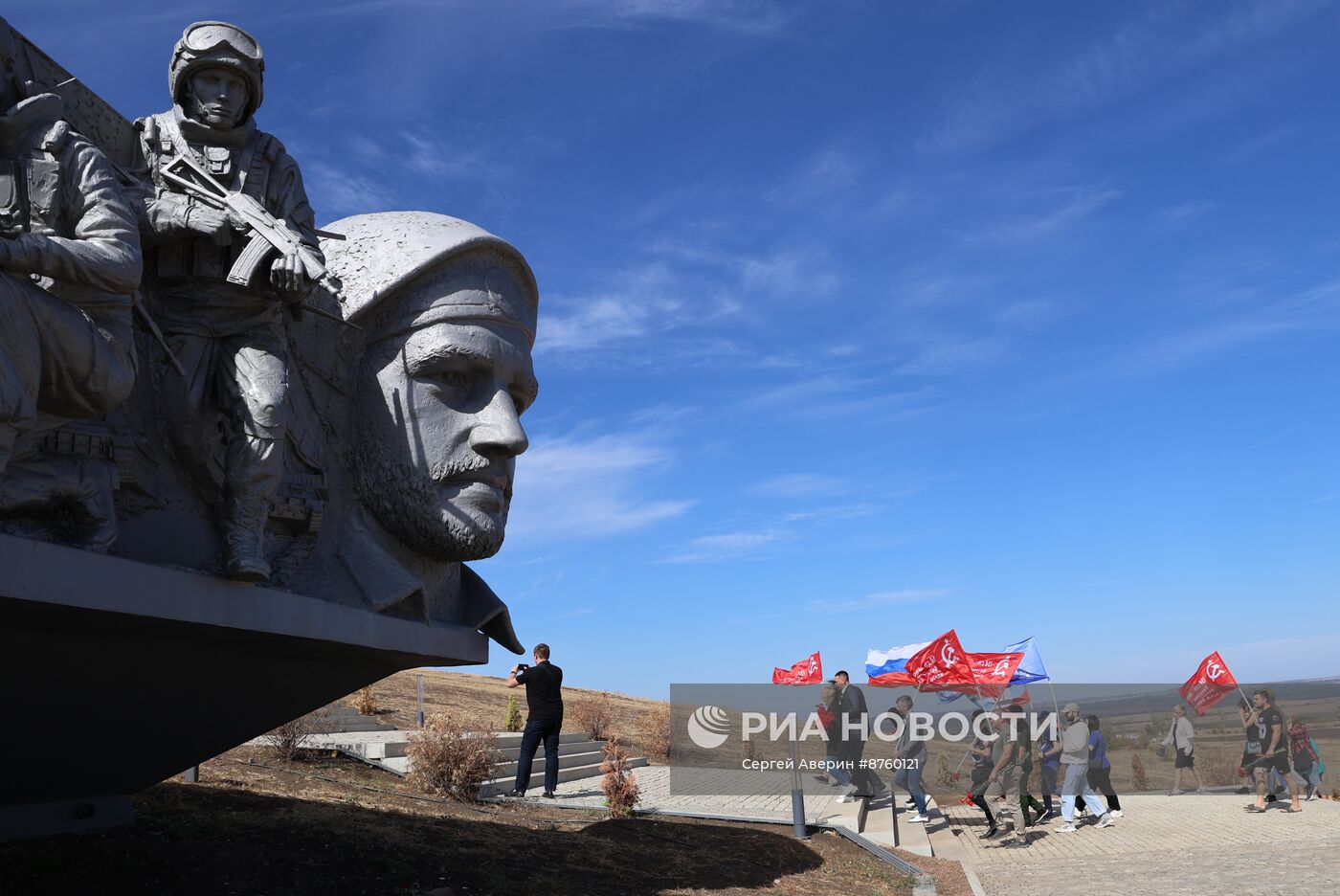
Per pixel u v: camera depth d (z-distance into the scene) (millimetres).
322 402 6820
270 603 5652
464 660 7918
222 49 5797
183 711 6613
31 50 4961
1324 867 13586
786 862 11914
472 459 7195
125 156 5770
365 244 7301
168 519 5453
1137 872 13859
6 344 4141
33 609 4418
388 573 6902
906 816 17312
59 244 4402
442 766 12906
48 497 4562
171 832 7598
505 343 7402
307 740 14367
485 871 8477
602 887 8852
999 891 12617
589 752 20797
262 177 5957
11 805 6816
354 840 8484
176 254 5680
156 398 5535
